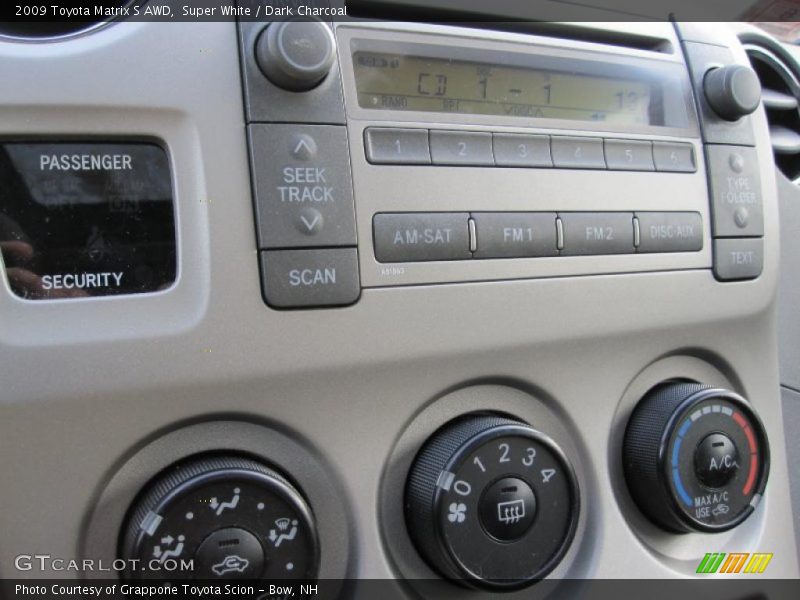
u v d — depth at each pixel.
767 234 0.67
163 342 0.44
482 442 0.51
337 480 0.51
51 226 0.43
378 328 0.49
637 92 0.62
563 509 0.53
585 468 0.59
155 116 0.45
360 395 0.51
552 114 0.58
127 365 0.44
